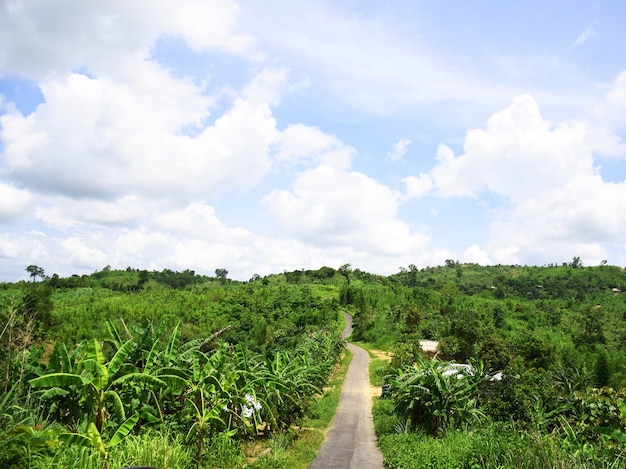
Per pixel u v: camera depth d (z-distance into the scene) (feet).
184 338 109.19
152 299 295.48
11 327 25.16
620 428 35.88
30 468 18.61
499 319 257.96
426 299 326.03
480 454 30.86
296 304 303.48
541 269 597.52
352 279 475.72
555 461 24.72
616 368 156.56
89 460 21.09
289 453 42.04
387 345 225.35
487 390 53.98
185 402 37.19
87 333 186.29
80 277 414.82
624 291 463.83
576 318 286.66
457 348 152.76
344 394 102.17
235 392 38.78
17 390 24.76
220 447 34.45
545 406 47.24
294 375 55.67
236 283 497.46
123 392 30.12
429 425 49.67
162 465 24.70
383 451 46.60
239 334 199.72
